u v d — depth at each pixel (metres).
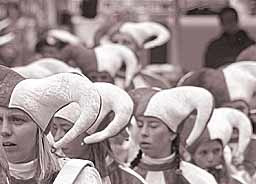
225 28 12.56
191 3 17.53
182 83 8.11
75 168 4.35
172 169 6.28
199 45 17.33
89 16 18.56
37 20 16.53
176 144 6.29
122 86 9.26
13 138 4.41
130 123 6.14
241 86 8.21
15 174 4.47
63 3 18.73
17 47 14.33
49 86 4.42
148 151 6.25
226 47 12.47
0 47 12.92
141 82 9.52
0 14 15.40
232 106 8.14
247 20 17.58
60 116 5.34
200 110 6.20
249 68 8.38
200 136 6.64
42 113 4.42
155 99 6.24
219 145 6.95
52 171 4.44
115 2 17.30
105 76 8.75
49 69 7.77
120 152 6.55
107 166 5.83
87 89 4.44
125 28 10.98
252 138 7.82
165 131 6.23
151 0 16.36
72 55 9.07
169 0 16.14
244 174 7.61
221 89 8.07
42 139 4.46
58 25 17.55
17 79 4.45
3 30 14.93
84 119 4.44
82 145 5.50
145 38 11.05
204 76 8.07
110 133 5.56
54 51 10.79
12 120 4.43
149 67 14.66
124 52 9.33
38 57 10.00
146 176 6.28
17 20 15.57
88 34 17.33
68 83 4.44
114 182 5.86
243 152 7.50
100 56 9.11
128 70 9.31
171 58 15.31
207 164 6.90
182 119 6.23
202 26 17.36
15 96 4.40
